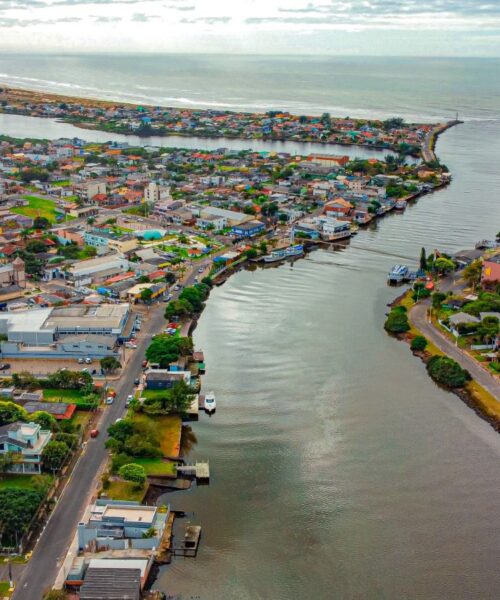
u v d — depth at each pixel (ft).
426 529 362.74
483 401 485.15
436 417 470.39
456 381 506.89
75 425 428.97
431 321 620.08
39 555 326.24
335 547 348.79
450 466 416.26
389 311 653.30
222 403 481.87
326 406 481.87
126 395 476.13
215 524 361.71
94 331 548.31
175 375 493.77
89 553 330.75
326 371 531.50
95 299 641.40
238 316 638.94
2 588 305.53
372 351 567.59
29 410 438.81
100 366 515.09
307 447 433.07
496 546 351.05
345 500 384.06
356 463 417.90
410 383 516.32
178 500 379.35
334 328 612.70
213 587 321.93
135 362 524.93
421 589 323.57
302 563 337.72
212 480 397.80
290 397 492.13
